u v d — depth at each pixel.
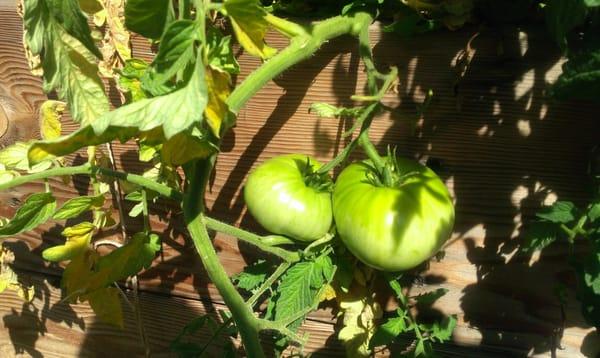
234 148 0.45
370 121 0.38
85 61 0.32
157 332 0.53
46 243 0.53
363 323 0.44
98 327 0.55
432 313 0.45
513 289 0.44
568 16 0.31
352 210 0.36
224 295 0.35
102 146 0.47
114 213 0.49
